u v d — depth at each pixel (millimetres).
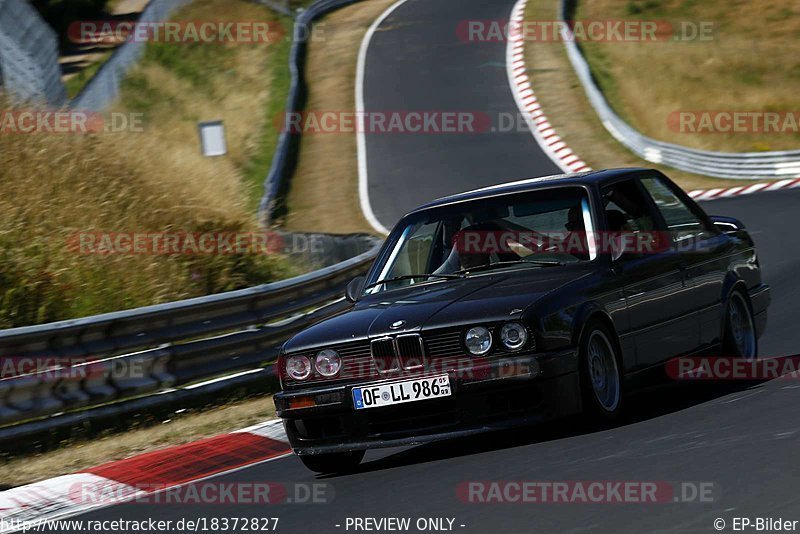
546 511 15469
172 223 54406
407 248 24406
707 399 23156
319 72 139250
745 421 19781
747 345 27141
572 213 23188
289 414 21594
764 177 93188
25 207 50250
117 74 116188
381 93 129125
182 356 34094
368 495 18812
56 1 159875
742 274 27281
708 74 135875
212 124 68312
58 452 29281
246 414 31172
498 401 20078
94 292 45531
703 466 16719
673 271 24125
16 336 29719
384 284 24000
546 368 19828
